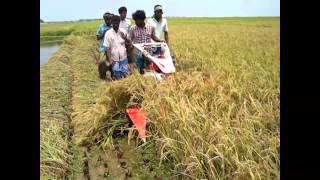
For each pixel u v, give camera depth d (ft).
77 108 14.79
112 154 11.87
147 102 11.89
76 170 11.10
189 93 12.41
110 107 12.69
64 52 29.89
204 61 17.38
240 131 9.80
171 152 10.46
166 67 14.55
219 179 9.02
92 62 24.80
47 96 16.55
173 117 11.01
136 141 12.19
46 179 10.36
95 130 12.63
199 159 9.64
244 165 8.71
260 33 21.76
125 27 17.49
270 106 12.19
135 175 10.66
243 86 13.57
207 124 10.23
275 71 15.23
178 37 23.17
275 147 9.94
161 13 16.28
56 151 11.65
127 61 17.15
